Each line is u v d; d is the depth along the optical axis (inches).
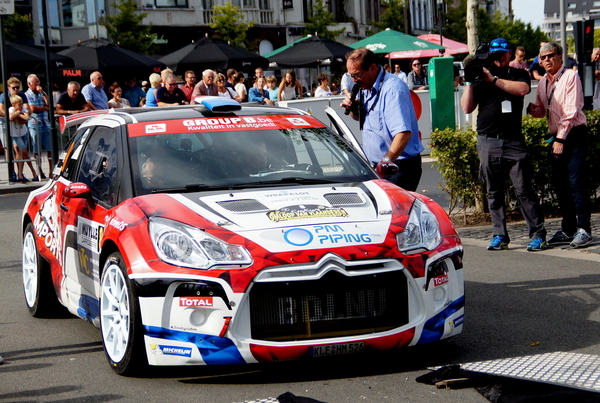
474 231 469.1
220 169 262.1
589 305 301.6
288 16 2132.1
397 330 221.5
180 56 1149.7
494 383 210.4
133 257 223.0
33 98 858.8
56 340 287.4
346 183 262.7
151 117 285.7
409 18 2082.9
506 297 320.2
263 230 220.2
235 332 212.8
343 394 212.4
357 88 330.0
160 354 218.1
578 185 407.2
